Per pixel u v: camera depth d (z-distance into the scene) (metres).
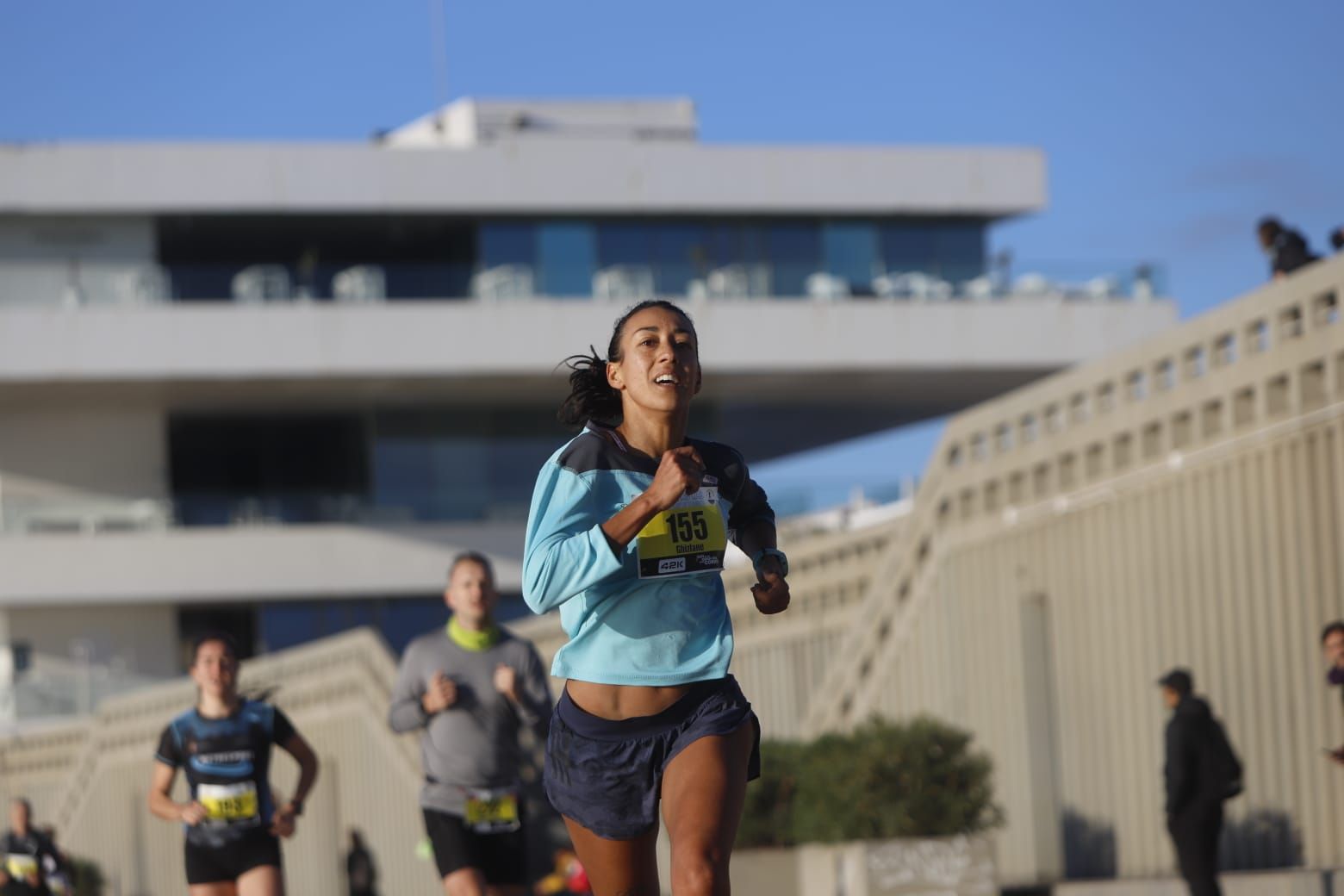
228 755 17.38
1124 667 27.94
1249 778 25.38
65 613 84.44
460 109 93.00
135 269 81.38
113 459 86.31
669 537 9.56
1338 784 23.59
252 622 86.81
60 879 33.12
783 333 84.25
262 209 81.19
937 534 33.12
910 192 86.31
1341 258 23.44
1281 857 24.72
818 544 37.84
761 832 26.20
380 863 46.31
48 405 85.75
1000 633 31.00
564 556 9.22
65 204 80.06
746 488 10.19
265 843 17.53
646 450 9.88
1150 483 27.41
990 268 86.25
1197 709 20.84
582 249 85.06
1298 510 24.33
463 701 18.05
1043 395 30.11
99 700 78.25
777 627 38.78
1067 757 29.56
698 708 9.59
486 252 83.94
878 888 23.81
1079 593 29.14
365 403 87.06
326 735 50.47
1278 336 24.78
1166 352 27.11
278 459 89.94
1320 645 23.94
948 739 25.16
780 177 85.38
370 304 81.25
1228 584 25.70
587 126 92.44
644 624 9.55
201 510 84.31
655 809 9.73
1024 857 30.08
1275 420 24.77
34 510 83.12
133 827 61.78
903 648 34.09
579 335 82.31
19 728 77.12
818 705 36.16
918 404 94.62
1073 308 85.88
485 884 18.08
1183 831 20.81
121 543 82.88
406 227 85.38
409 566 85.06
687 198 84.56
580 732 9.66
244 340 80.19
